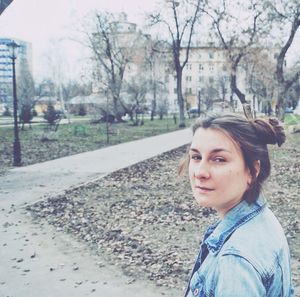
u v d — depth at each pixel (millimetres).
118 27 52875
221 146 1290
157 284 5188
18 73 73750
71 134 34531
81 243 6930
